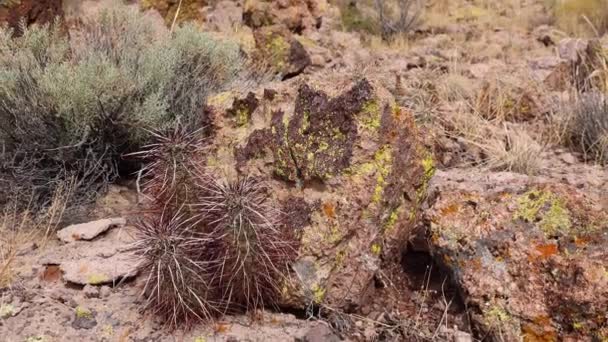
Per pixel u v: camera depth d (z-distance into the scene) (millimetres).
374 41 10656
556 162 6117
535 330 3299
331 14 11352
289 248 3469
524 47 10352
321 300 3496
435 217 3752
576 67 8008
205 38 6133
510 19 12297
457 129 6430
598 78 7629
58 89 4781
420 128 4074
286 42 8094
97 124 4969
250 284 3365
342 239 3535
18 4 6438
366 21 11789
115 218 4449
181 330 3355
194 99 5441
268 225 3248
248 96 3992
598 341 3158
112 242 4172
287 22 9617
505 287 3430
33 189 4594
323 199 3590
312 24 10102
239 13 9734
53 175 4926
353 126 3635
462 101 6855
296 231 3547
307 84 3771
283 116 3809
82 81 4871
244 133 3945
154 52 5703
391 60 8758
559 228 3531
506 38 10797
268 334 3357
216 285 3396
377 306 3703
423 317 3621
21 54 5215
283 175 3725
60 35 6695
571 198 3646
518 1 13398
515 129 6574
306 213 3578
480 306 3438
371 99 3652
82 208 4570
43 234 4328
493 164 5855
